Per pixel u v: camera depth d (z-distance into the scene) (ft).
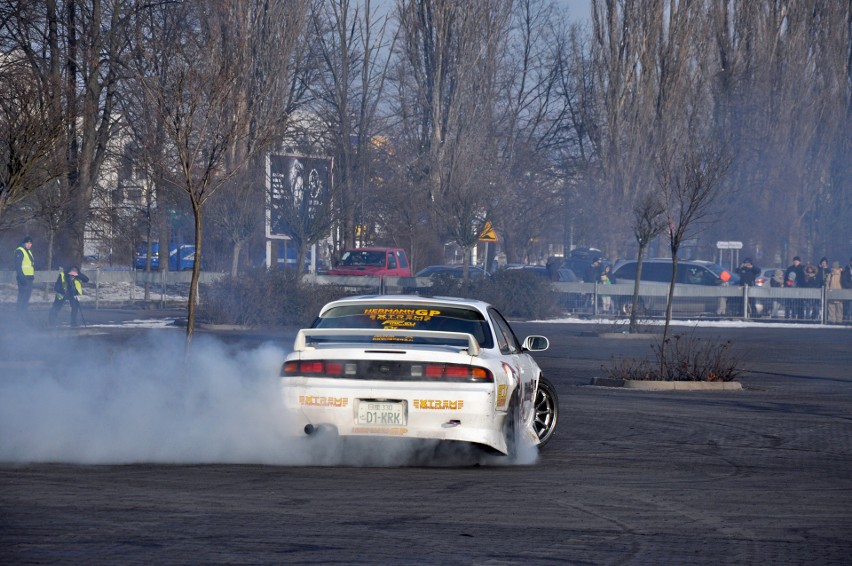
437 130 526.16
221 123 197.36
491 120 542.98
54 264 448.65
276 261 491.72
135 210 464.24
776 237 587.68
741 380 220.84
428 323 111.55
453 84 524.93
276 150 406.41
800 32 579.89
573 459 114.73
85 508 82.43
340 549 70.95
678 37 568.82
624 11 578.25
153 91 191.31
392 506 85.81
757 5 578.25
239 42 290.35
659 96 571.28
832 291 423.64
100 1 411.95
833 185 592.60
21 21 383.86
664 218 456.04
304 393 101.04
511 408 107.34
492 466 108.06
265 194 411.95
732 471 108.37
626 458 116.16
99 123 437.99
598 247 598.34
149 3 399.65
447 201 463.42
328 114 487.20
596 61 586.45
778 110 578.66
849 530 80.84
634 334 339.36
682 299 433.07
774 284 468.75
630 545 74.28
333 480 97.09
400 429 99.91
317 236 423.23
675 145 538.06
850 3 589.73
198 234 164.96
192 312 163.63
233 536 73.92
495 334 111.14
